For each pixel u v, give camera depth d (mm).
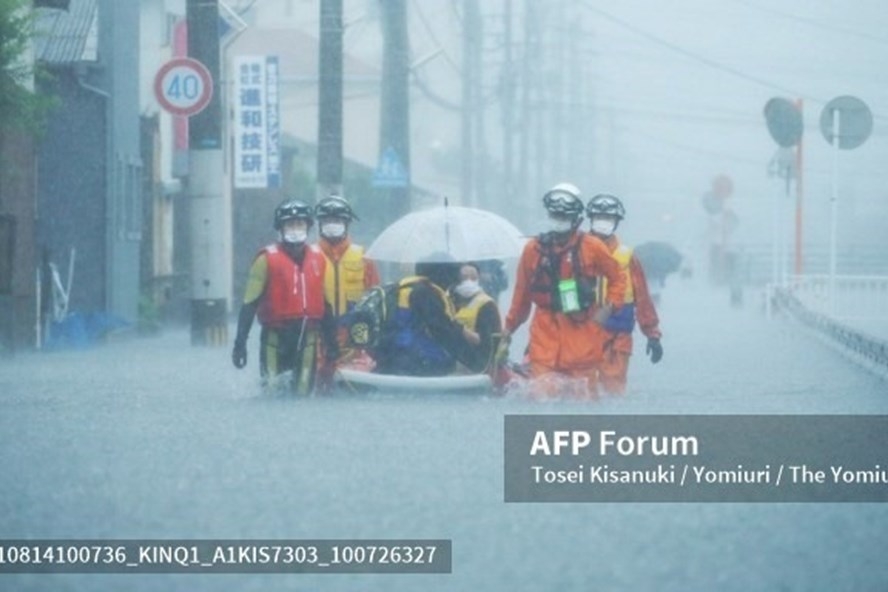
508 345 44781
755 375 56219
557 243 43344
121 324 91312
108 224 93062
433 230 48500
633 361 64375
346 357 45031
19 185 74688
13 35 61125
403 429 36969
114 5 93312
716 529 25172
